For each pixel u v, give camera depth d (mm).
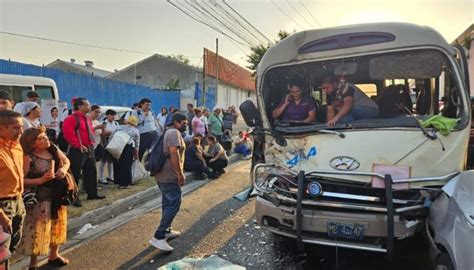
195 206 7340
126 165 8312
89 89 17828
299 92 4844
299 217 3992
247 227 6000
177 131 5164
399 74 4531
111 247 5215
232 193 8516
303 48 4730
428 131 4016
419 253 4766
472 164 4906
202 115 13383
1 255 3258
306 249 5043
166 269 4434
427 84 5043
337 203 3951
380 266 4496
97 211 6445
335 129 4359
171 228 5824
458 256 3104
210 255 4891
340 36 4590
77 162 6773
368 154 4070
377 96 4926
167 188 5086
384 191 3945
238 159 14305
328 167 4141
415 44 4344
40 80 10953
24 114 6277
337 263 4598
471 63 12852
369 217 3869
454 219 3273
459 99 4129
